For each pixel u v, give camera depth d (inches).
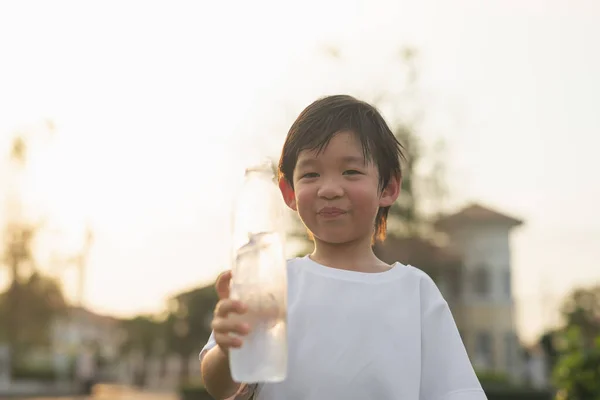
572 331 225.9
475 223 1317.7
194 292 1569.9
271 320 52.2
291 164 68.0
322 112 67.4
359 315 65.0
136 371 1480.1
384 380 63.1
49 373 1226.6
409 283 68.0
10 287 1126.4
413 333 65.5
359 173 65.7
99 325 2252.7
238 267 53.2
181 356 1608.0
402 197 718.5
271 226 53.7
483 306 1300.4
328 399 62.6
